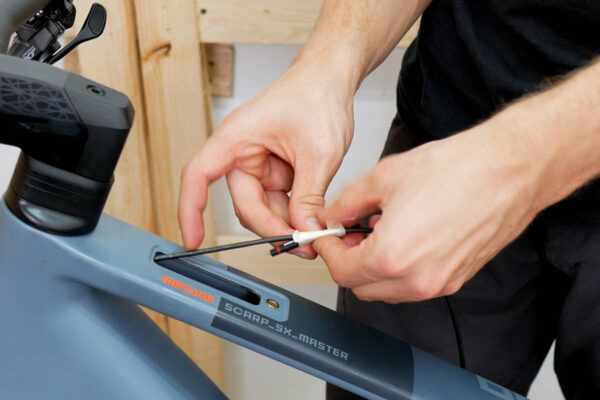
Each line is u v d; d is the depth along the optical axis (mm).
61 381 489
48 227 435
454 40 666
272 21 966
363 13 652
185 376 525
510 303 778
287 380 1483
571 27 568
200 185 535
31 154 416
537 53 594
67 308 466
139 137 1067
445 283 428
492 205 407
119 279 455
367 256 417
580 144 430
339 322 523
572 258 653
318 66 592
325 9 685
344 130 571
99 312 479
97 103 385
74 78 387
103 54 994
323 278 1221
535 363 860
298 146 549
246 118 542
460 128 689
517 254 723
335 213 486
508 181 410
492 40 619
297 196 543
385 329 819
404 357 523
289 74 586
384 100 1186
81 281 457
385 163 449
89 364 482
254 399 1506
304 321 503
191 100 1033
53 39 470
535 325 821
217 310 470
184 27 969
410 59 764
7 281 455
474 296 772
